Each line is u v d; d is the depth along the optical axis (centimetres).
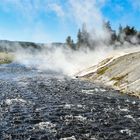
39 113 3803
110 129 3139
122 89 6066
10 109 3994
